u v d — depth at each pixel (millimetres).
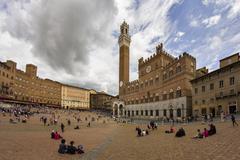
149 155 19594
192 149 20594
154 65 89312
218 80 53062
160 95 82688
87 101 191750
